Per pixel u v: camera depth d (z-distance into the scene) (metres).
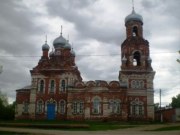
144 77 57.91
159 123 49.91
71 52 67.44
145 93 57.12
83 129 36.34
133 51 59.38
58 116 56.94
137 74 58.03
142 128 37.88
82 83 56.22
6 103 74.81
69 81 58.00
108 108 54.53
